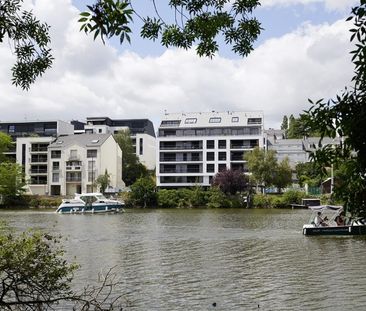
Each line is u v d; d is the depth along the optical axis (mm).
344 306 14703
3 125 116250
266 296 16094
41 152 101250
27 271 9148
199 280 18750
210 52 9055
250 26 8859
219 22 8656
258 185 86688
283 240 32844
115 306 14562
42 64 8578
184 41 9008
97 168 97250
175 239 33594
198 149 99375
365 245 29641
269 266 22062
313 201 78125
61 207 68625
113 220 54125
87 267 21594
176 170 100625
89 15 5230
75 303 12391
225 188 84688
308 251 27203
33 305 9477
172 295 16234
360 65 4863
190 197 85062
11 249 9117
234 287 17516
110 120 137125
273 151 85312
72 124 135125
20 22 8062
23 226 44031
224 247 29219
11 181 83812
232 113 102750
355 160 5031
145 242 31891
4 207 83812
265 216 59344
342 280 18547
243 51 9172
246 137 97562
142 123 137500
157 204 85688
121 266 22031
